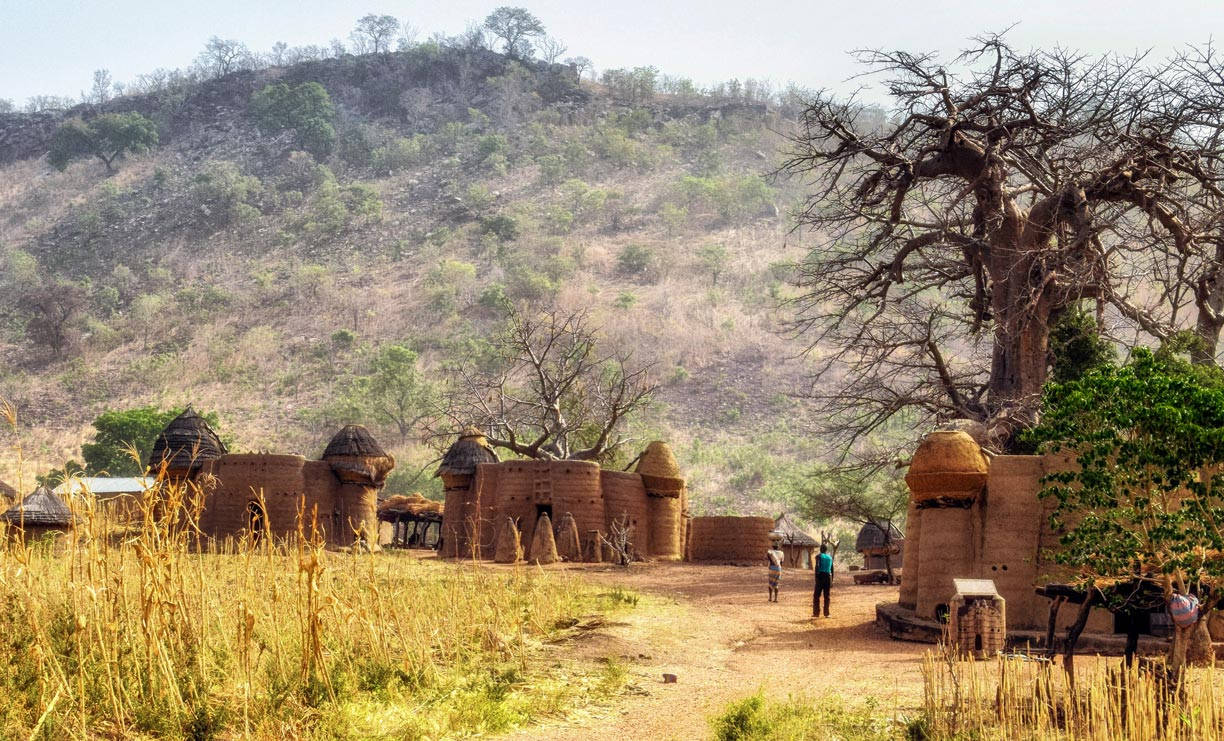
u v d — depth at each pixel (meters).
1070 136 49.19
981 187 49.75
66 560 20.16
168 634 19.20
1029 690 19.94
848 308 55.94
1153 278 50.31
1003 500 31.02
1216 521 20.27
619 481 62.62
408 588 30.12
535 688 22.08
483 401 91.62
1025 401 44.66
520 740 18.36
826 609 37.72
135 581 21.86
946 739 17.41
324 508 61.81
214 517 58.69
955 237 51.38
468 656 24.31
